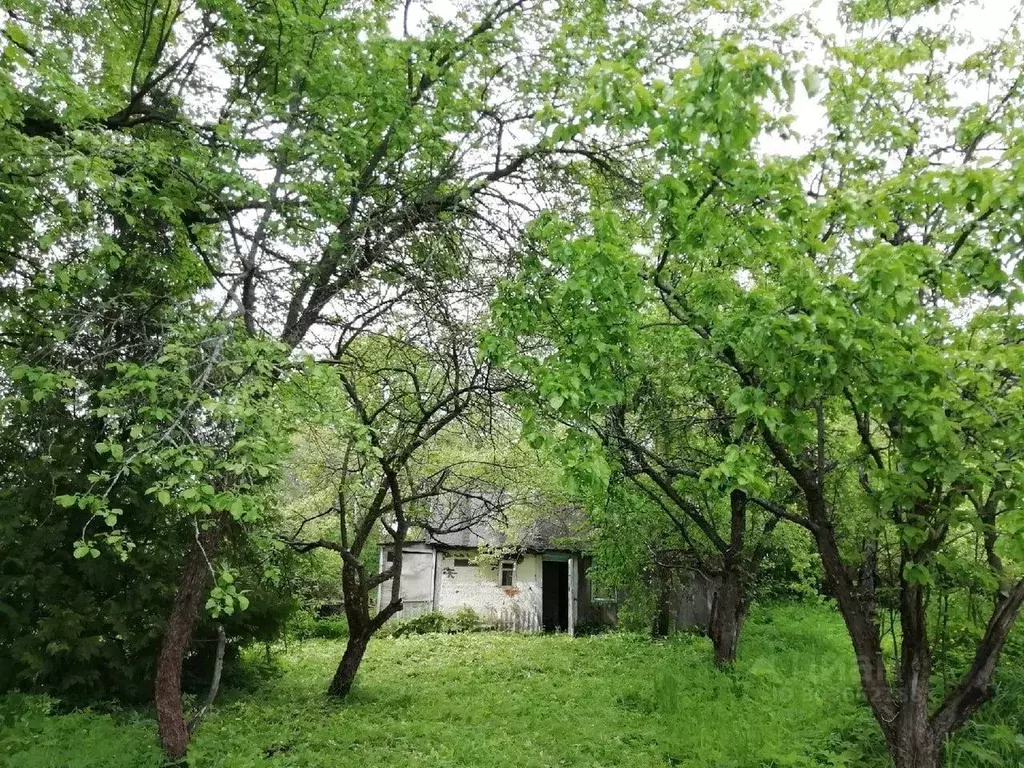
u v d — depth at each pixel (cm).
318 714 934
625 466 859
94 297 651
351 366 804
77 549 441
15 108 508
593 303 481
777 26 606
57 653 894
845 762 649
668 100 383
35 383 509
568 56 715
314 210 620
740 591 1230
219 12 655
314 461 1045
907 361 387
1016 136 420
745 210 444
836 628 1497
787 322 388
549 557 2267
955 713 470
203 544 679
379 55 635
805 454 553
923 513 445
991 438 400
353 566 1082
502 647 1648
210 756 679
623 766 716
